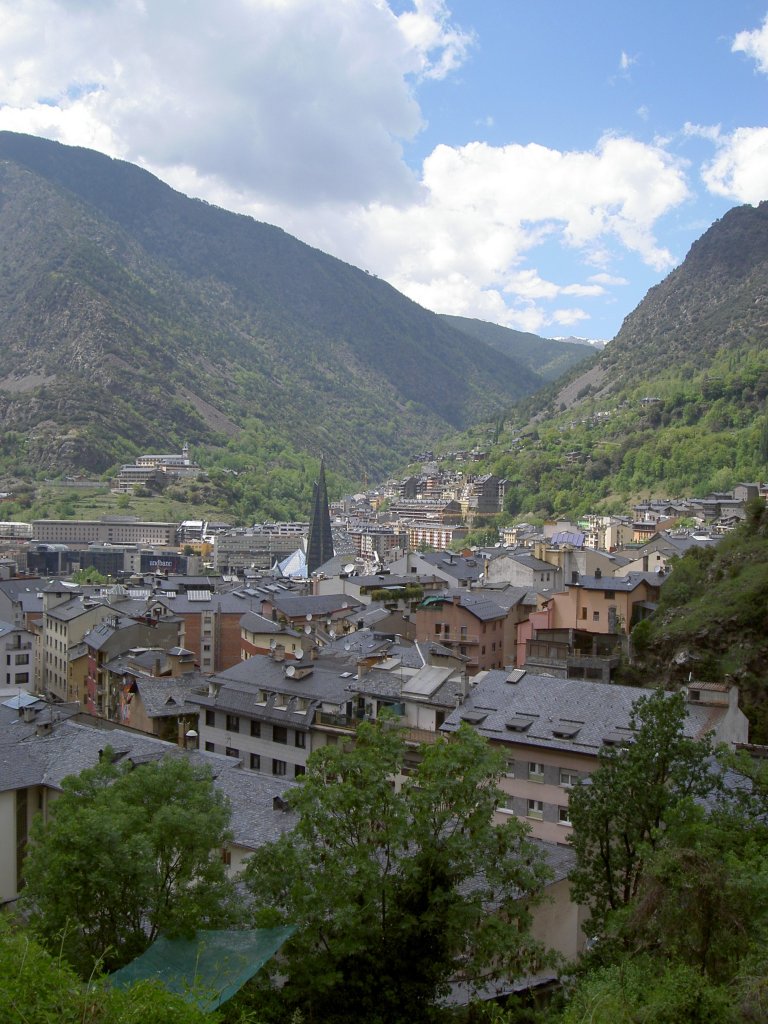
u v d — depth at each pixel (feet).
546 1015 132.87
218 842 142.20
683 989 111.55
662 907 126.93
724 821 151.74
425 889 130.31
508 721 251.60
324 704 294.66
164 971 119.44
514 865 133.80
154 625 466.70
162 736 336.29
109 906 129.08
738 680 307.37
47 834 136.46
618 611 399.03
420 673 291.99
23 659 507.71
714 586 369.91
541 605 431.84
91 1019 89.92
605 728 240.32
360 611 504.84
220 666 526.98
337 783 134.62
